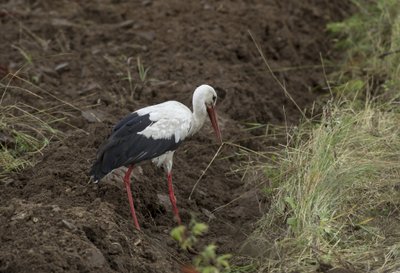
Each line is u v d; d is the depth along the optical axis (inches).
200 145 544.4
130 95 599.8
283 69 669.9
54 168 458.0
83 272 358.3
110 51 668.1
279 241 423.2
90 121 539.8
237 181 518.0
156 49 674.8
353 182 457.4
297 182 456.4
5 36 676.7
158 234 436.8
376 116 527.5
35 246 364.2
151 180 482.9
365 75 657.6
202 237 446.0
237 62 668.7
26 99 559.8
